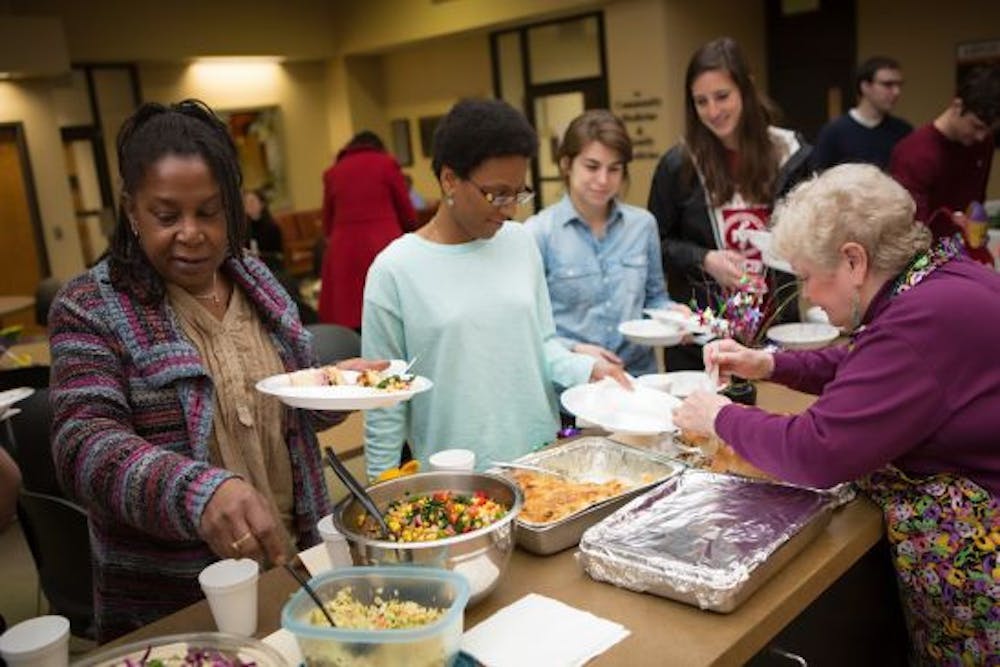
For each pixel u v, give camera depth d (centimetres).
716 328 200
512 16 818
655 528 135
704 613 120
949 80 670
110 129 882
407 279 183
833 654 146
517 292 190
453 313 182
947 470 138
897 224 135
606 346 256
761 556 123
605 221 257
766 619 118
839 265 140
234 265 150
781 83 784
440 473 144
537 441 194
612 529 136
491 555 121
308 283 813
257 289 151
